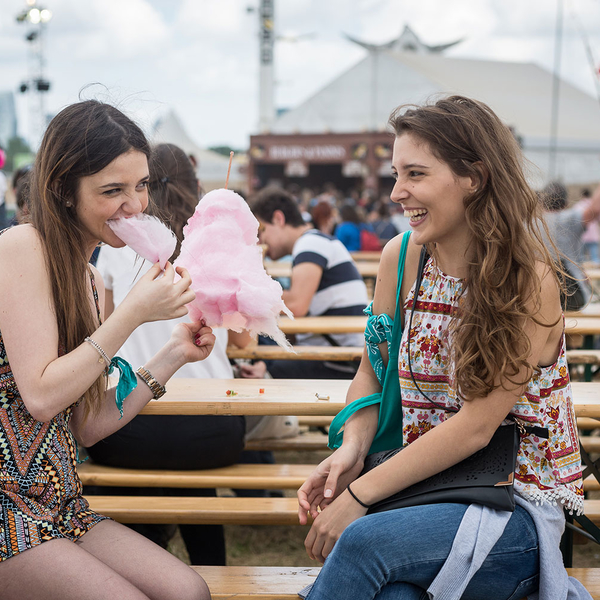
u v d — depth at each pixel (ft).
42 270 5.30
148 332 8.21
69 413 5.90
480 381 5.26
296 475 8.21
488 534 5.12
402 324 6.21
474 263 5.49
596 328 10.28
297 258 12.81
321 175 109.19
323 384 7.93
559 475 5.61
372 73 90.99
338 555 5.11
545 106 79.66
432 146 5.35
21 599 5.02
